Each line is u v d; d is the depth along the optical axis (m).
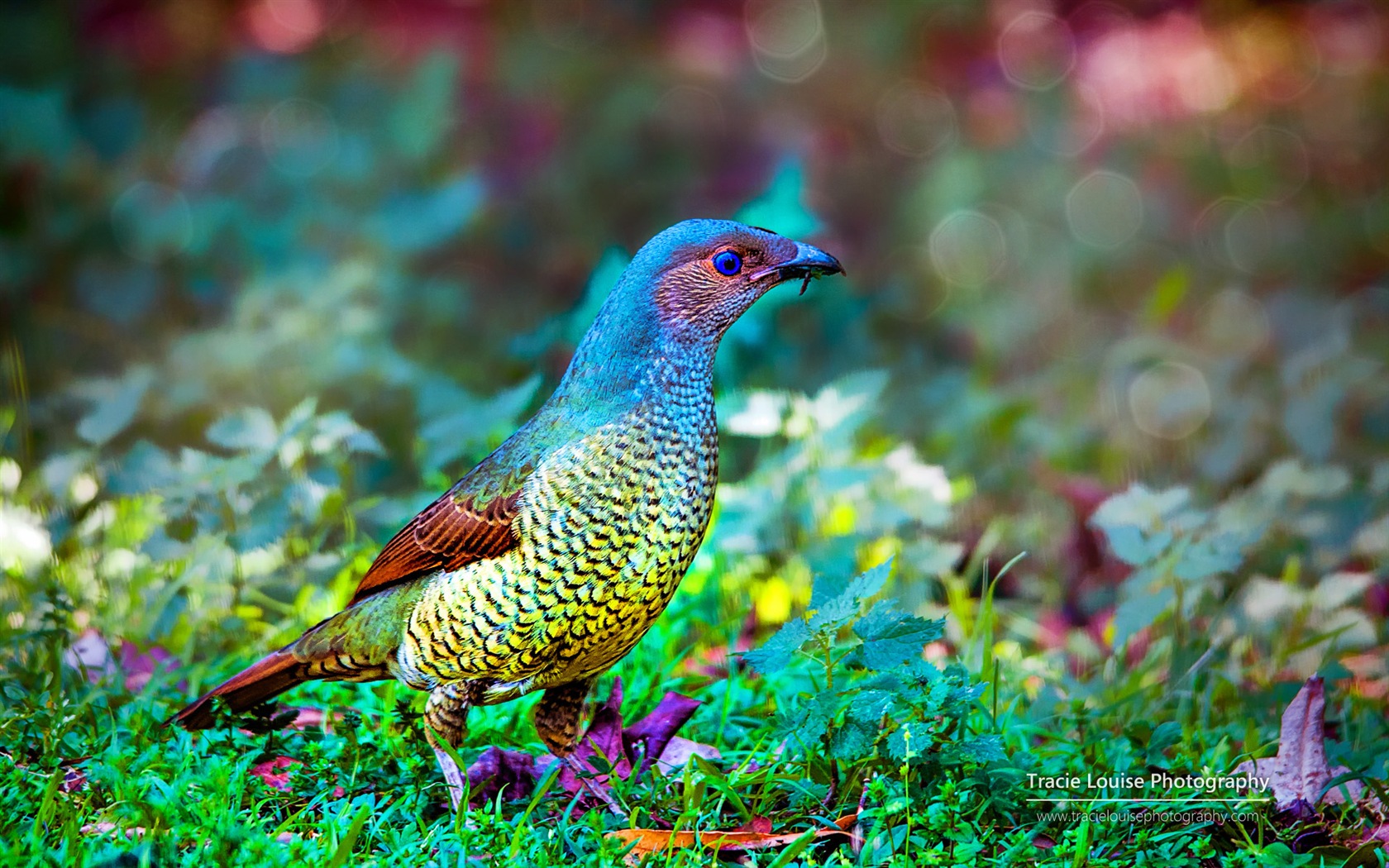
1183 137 23.23
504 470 7.59
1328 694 9.47
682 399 7.67
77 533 10.77
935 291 19.61
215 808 7.01
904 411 14.81
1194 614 10.23
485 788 7.82
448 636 7.58
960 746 7.35
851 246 20.77
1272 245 21.42
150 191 18.55
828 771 7.62
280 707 8.58
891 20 23.38
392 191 17.73
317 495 10.55
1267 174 22.72
